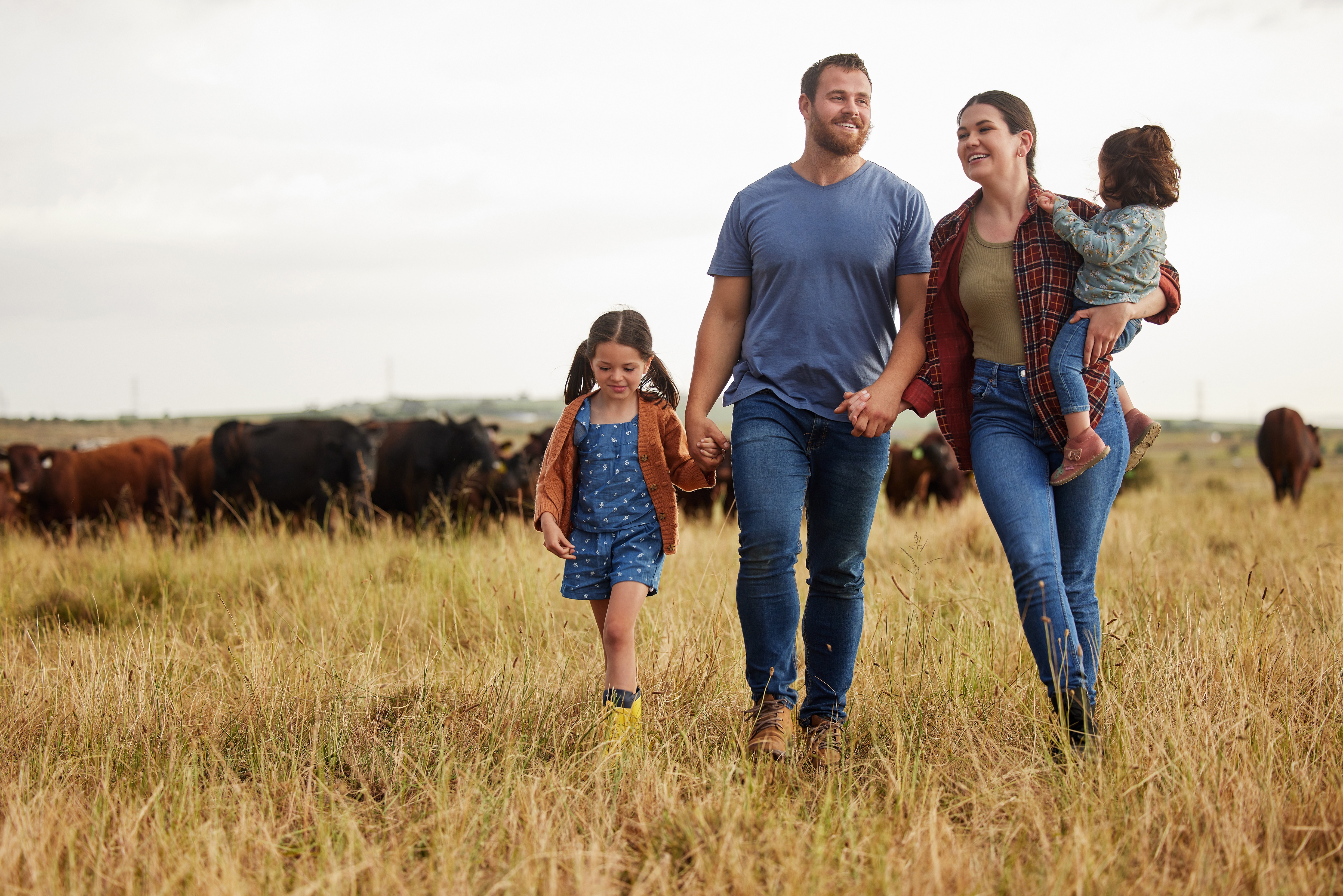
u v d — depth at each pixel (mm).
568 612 5156
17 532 12578
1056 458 3205
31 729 3309
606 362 3375
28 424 68500
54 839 2445
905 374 3260
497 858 2381
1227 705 3021
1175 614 4254
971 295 3230
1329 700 3254
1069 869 2170
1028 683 3465
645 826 2502
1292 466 13141
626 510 3461
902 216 3438
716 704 3486
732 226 3533
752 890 2158
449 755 2928
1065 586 3207
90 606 5730
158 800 2650
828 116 3291
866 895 2123
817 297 3334
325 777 2941
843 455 3348
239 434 12266
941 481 13859
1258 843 2357
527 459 12914
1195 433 92188
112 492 13625
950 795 2725
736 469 3322
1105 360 3105
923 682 3451
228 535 8766
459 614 5109
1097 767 2703
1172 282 3197
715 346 3568
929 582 5527
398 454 12570
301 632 4957
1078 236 3012
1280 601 4586
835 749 3066
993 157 3154
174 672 3898
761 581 3248
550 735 3219
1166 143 3059
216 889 2131
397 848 2406
